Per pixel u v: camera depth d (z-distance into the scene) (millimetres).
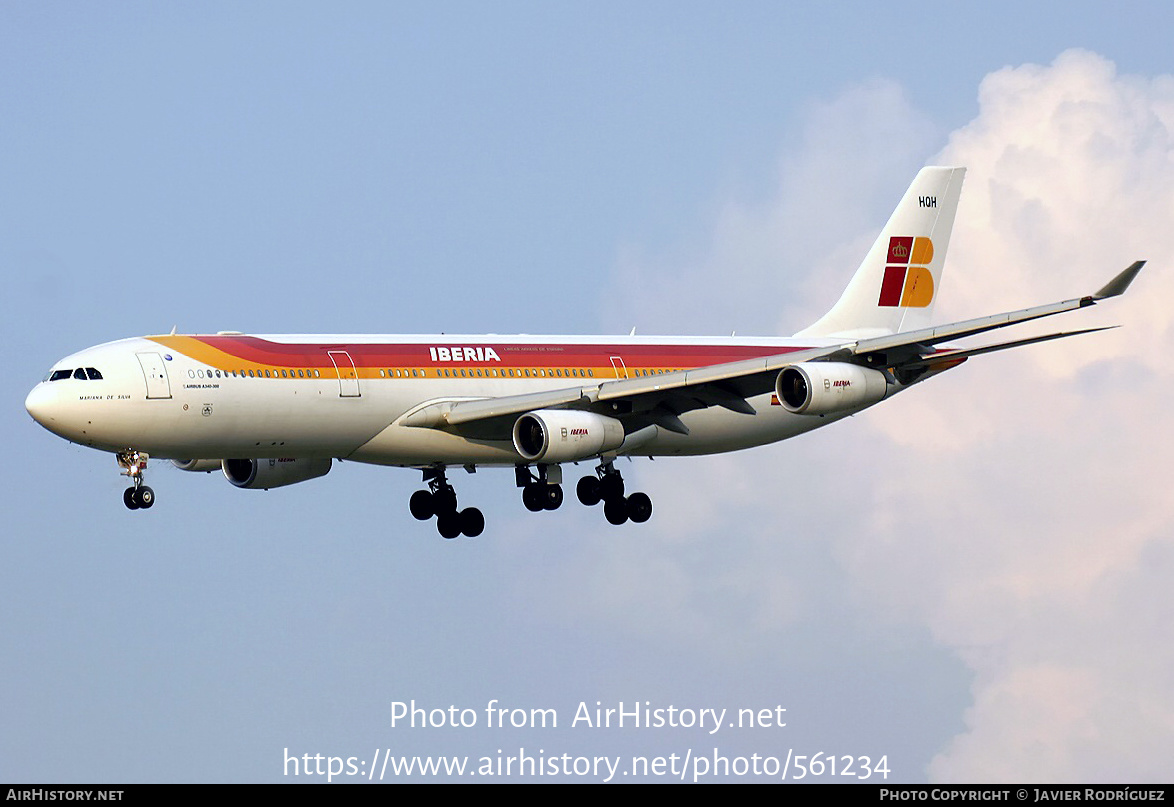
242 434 103562
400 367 109812
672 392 111812
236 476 121625
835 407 106000
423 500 126250
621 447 120000
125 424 99312
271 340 106562
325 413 105812
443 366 112250
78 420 98688
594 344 122562
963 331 103750
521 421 108188
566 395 109500
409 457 112625
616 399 111812
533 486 120500
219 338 105250
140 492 105250
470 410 109125
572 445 106375
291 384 104438
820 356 107750
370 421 108188
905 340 105188
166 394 100000
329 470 123375
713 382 109688
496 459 115562
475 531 126812
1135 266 97062
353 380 107062
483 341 116312
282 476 120750
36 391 99625
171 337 104250
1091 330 104250
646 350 124750
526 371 116500
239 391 102250
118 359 100062
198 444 102938
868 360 108875
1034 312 101750
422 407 110000
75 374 99312
